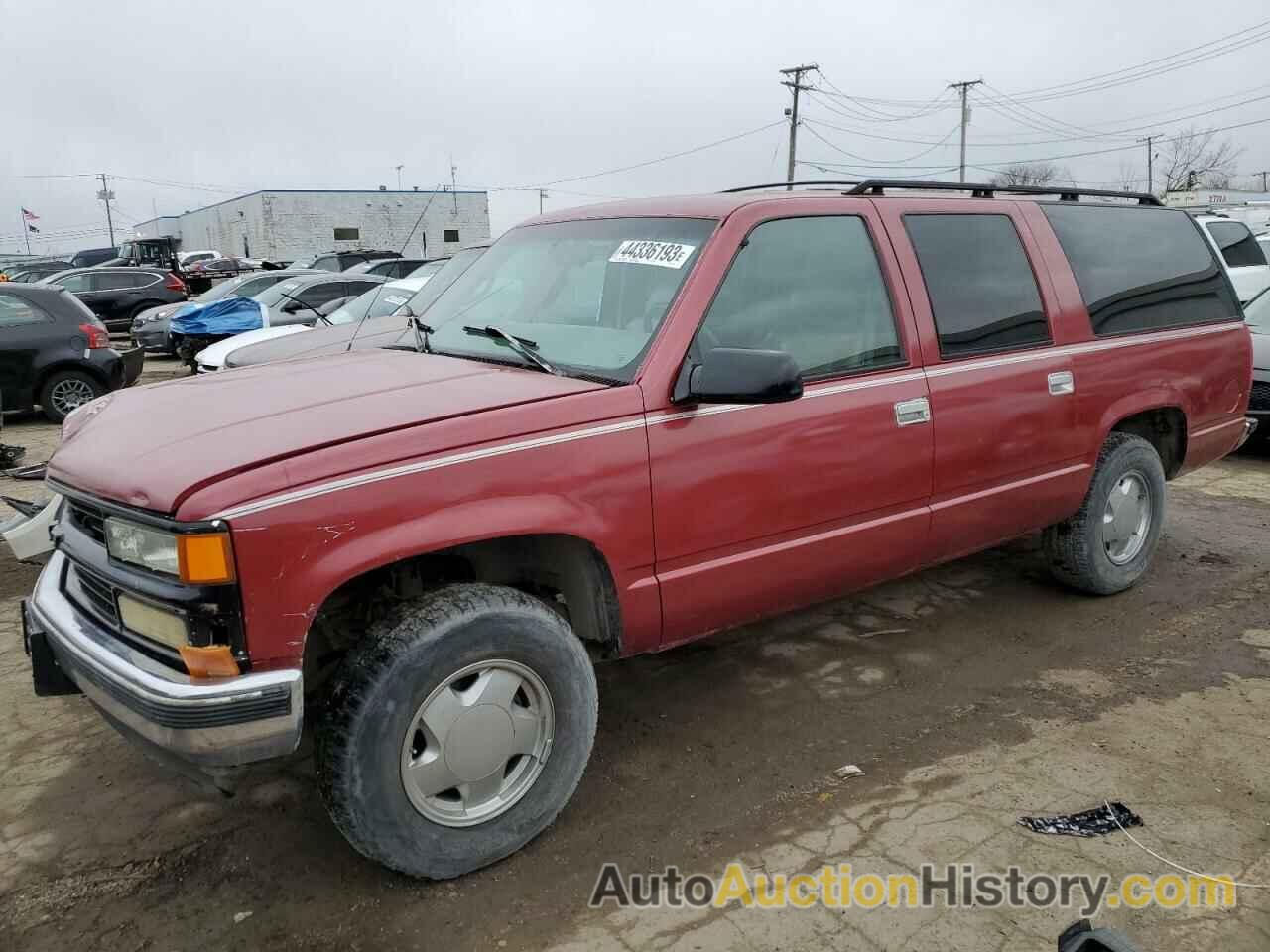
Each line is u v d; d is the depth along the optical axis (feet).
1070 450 14.12
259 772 11.18
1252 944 8.15
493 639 8.80
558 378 9.92
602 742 11.74
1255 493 23.18
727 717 12.32
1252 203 115.65
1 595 16.93
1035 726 11.93
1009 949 8.15
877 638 14.73
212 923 8.64
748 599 10.82
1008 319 13.28
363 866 9.41
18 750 11.73
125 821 10.25
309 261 78.07
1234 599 16.12
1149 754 11.21
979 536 13.21
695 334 10.05
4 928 8.63
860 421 11.32
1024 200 14.28
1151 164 180.75
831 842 9.62
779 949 8.18
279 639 7.78
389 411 8.86
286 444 8.11
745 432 10.30
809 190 12.40
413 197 166.20
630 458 9.48
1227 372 16.84
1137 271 15.51
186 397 9.98
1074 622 15.23
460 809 9.05
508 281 12.32
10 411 35.86
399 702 8.35
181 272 103.50
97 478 8.50
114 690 8.14
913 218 12.54
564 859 9.45
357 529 8.01
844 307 11.51
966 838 9.64
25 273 105.19
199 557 7.49
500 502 8.71
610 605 9.84
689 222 11.05
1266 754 11.19
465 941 8.36
